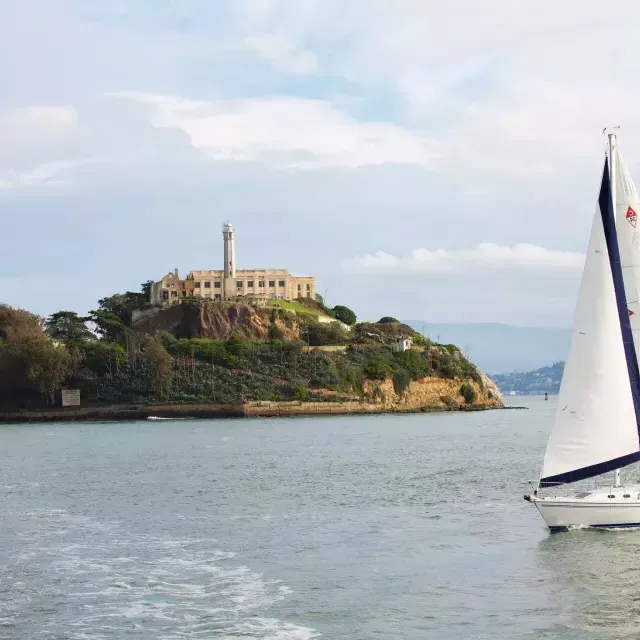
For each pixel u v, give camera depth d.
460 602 40.22
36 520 61.66
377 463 98.25
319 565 47.25
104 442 136.75
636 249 49.19
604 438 49.53
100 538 54.94
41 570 46.69
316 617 38.41
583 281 49.66
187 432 161.00
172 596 41.69
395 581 43.84
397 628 36.94
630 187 49.06
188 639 35.91
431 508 64.62
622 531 51.28
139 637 36.16
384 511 63.66
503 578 43.81
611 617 37.72
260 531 56.53
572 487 71.88
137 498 71.62
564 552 47.59
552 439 50.44
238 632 36.62
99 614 39.09
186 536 55.22
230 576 45.16
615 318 49.25
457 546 51.03
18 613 39.28
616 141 49.09
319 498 70.44
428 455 108.69
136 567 47.19
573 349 49.97
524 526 56.19
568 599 40.19
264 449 120.06
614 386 49.34
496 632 36.31
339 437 145.12
